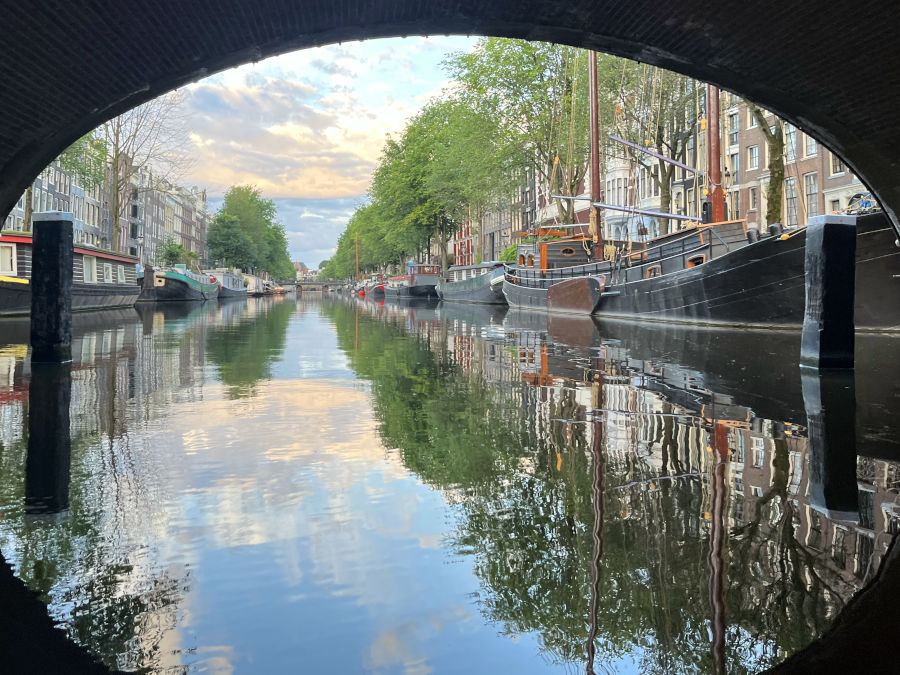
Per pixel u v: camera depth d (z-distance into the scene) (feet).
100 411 21.84
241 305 159.94
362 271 430.20
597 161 93.35
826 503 11.80
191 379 29.89
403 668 6.72
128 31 22.99
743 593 8.25
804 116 31.19
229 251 319.68
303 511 11.54
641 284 73.31
